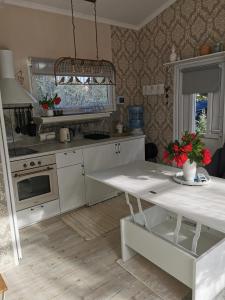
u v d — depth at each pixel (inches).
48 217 120.6
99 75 146.2
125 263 86.5
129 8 140.5
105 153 136.1
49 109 129.5
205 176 81.8
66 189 123.9
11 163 104.3
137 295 72.6
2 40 115.6
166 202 66.0
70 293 74.7
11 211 84.7
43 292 75.5
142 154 155.8
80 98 148.6
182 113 149.5
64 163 120.7
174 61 138.0
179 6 137.6
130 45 163.3
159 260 75.1
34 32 124.2
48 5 125.6
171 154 79.7
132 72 167.3
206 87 132.5
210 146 139.0
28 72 124.8
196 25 131.6
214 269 66.6
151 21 154.9
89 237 104.0
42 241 102.3
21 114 125.3
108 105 161.5
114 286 76.5
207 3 125.0
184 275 67.5
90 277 80.8
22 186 110.4
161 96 159.2
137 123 170.9
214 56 123.9
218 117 132.8
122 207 131.4
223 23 120.3
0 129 78.7
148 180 83.1
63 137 133.8
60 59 126.0
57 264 87.8
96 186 135.1
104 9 136.8
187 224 92.9
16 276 82.7
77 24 138.3
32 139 130.5
